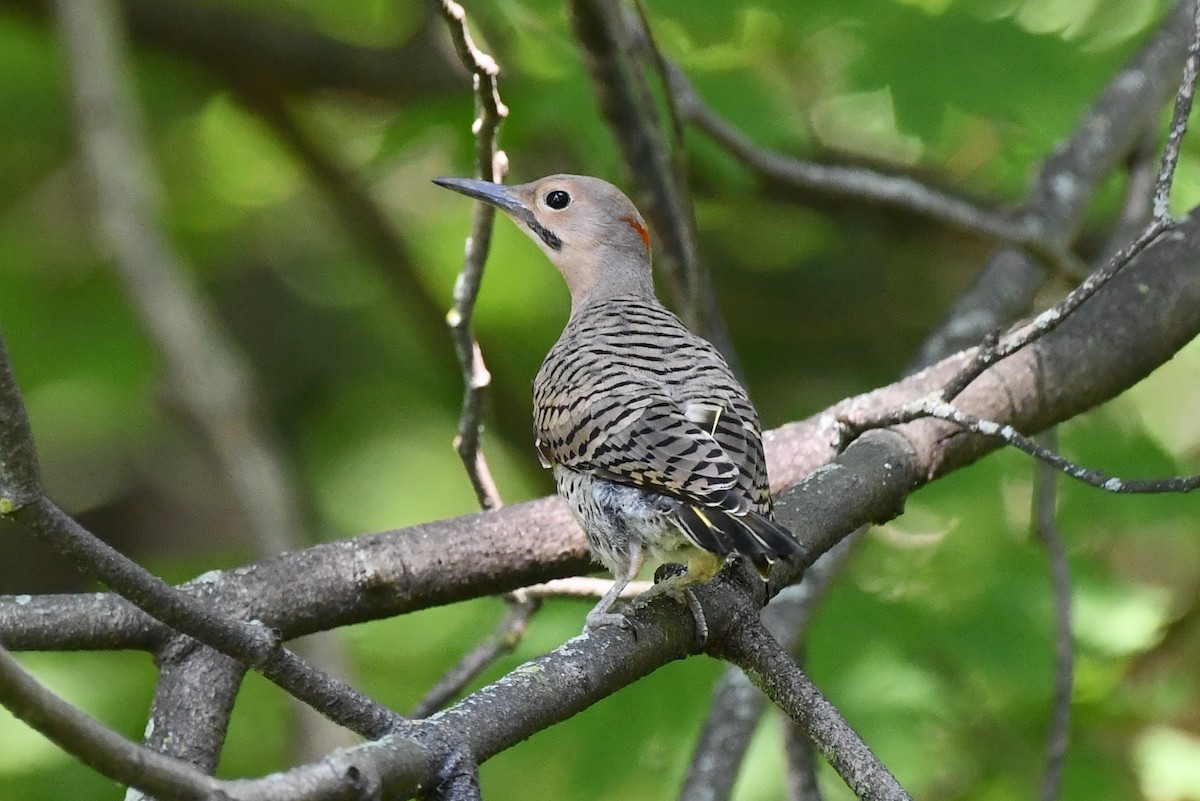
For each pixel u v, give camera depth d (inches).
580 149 482.6
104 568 215.6
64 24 496.1
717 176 482.6
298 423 689.6
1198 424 629.3
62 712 168.6
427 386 689.6
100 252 605.6
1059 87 474.0
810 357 656.4
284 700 491.8
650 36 354.0
